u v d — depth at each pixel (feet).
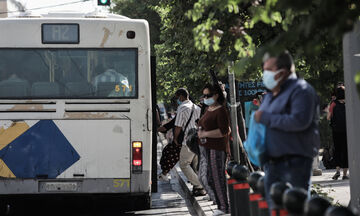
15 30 85.87
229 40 67.00
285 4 27.63
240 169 56.85
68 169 85.81
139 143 86.22
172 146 115.85
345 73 67.56
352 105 67.51
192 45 88.33
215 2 50.80
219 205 78.84
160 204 107.24
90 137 85.92
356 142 67.46
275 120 44.39
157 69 203.51
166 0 103.60
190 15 54.19
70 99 85.87
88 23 86.22
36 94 85.81
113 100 86.02
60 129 85.81
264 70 45.60
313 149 45.47
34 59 85.92
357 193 67.46
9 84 85.71
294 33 29.71
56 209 102.73
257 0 48.21
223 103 79.46
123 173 85.92
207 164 79.66
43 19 85.92
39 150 85.61
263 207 43.47
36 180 85.51
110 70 86.22
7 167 85.40
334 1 26.89
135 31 86.33
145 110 86.28
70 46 85.92
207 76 124.98
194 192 106.11
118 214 95.61
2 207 91.50
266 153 46.03
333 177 116.26
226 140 78.79
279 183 37.19
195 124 97.91
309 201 31.45
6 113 85.51
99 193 85.92
